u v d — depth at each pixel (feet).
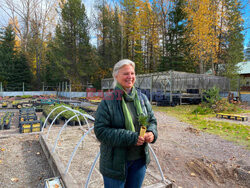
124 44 97.35
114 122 4.68
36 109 38.91
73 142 16.02
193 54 77.00
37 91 97.50
